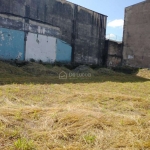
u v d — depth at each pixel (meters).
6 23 13.02
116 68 17.86
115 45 20.31
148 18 17.81
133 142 2.97
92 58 19.17
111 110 4.85
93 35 19.09
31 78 9.46
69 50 17.23
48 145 2.83
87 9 18.38
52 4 15.77
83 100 5.58
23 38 13.95
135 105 5.33
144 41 18.11
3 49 13.00
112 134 3.25
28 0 14.26
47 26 15.45
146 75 15.48
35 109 4.10
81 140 3.01
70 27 17.19
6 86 6.66
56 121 3.61
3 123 3.35
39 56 15.03
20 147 2.69
